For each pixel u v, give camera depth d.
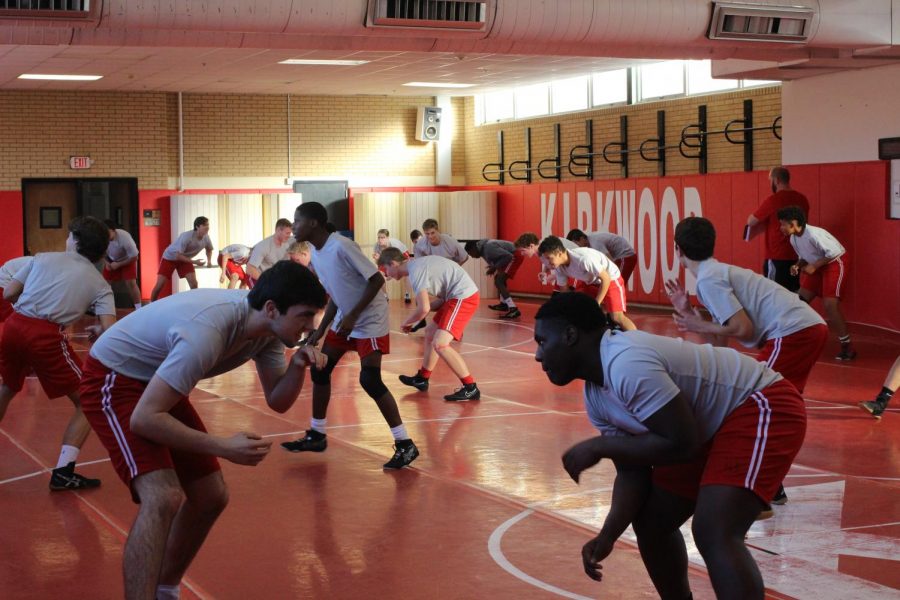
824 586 4.83
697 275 6.09
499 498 6.55
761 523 5.90
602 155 20.88
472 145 25.09
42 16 8.77
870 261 14.49
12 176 21.75
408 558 5.37
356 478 7.15
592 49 11.41
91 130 22.19
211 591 4.90
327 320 7.77
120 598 4.85
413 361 13.33
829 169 15.11
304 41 10.42
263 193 23.41
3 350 6.89
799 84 15.67
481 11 10.07
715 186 17.78
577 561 5.26
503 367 12.63
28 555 5.52
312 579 5.06
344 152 24.34
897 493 6.55
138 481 4.08
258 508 6.40
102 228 7.02
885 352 12.98
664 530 4.05
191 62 18.03
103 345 4.16
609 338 3.71
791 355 6.02
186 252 17.66
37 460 7.84
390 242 18.03
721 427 3.77
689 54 12.04
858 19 11.61
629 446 3.64
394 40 10.65
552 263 10.92
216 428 9.03
